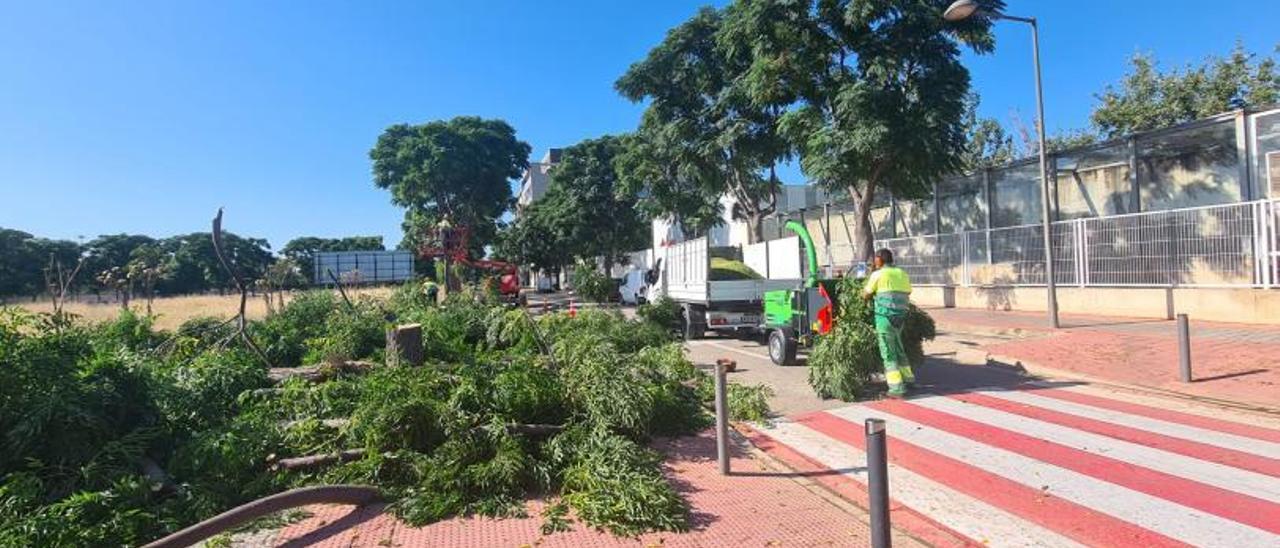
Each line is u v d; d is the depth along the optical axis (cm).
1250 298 1373
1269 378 910
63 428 527
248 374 802
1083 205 2020
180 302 3506
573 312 1352
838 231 3072
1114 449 658
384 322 1316
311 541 464
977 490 562
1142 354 1128
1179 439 685
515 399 646
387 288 3584
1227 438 684
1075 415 799
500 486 545
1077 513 505
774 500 552
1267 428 718
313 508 526
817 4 1819
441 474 540
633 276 3425
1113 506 515
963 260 2131
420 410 595
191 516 495
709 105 2541
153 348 1112
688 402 820
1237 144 1617
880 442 383
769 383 1084
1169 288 1527
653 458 616
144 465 548
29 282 5994
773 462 657
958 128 1811
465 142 5716
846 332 945
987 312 1948
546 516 511
